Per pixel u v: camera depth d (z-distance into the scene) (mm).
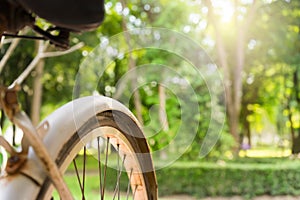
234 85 15023
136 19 15031
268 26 16109
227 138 13953
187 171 12352
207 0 13984
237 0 14797
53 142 1255
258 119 24969
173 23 15008
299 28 16141
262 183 12586
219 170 12453
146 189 1705
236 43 14992
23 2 1012
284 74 18266
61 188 1147
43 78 16734
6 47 8648
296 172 12781
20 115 1084
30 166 1171
